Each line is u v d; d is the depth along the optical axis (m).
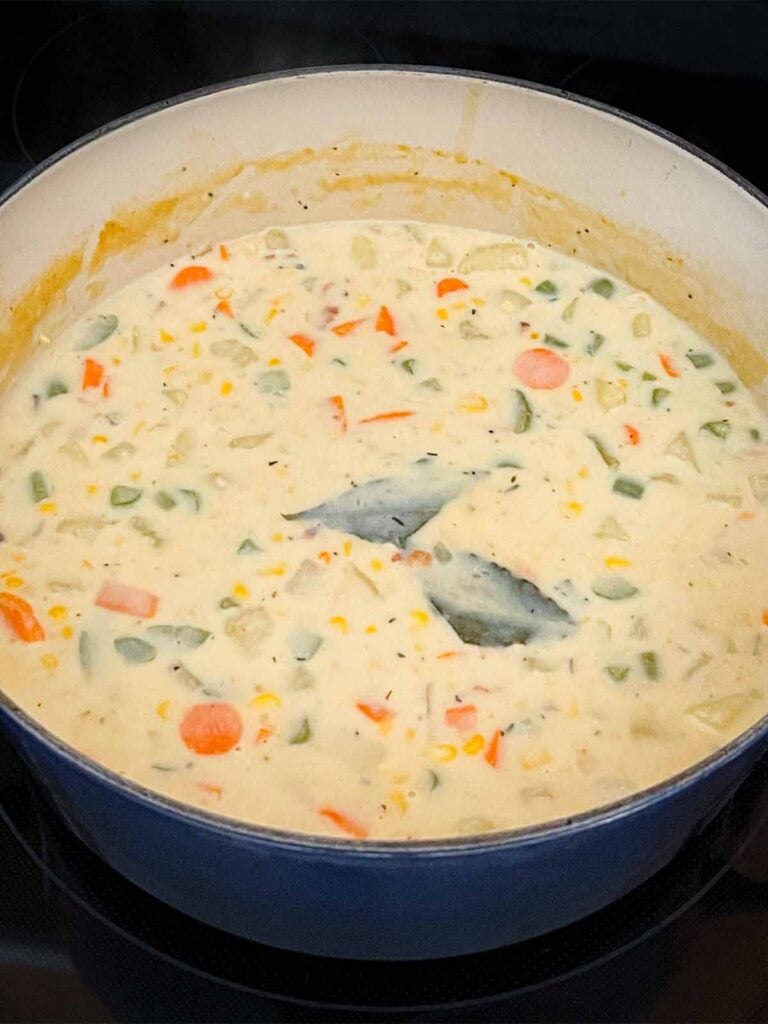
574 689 0.42
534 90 0.51
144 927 0.39
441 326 0.53
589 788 0.40
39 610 0.44
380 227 0.57
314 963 0.39
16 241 0.48
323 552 0.45
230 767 0.40
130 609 0.44
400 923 0.35
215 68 0.59
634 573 0.45
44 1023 0.37
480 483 0.48
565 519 0.47
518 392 0.51
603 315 0.54
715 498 0.48
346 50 0.60
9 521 0.46
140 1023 0.37
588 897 0.37
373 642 0.43
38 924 0.39
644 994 0.38
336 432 0.49
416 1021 0.38
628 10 0.61
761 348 0.51
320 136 0.53
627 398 0.51
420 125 0.53
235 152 0.53
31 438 0.49
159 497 0.47
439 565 0.45
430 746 0.41
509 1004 0.38
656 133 0.49
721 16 0.61
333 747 0.41
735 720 0.42
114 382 0.51
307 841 0.31
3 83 0.58
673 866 0.41
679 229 0.51
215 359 0.52
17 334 0.50
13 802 0.42
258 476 0.48
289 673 0.42
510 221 0.56
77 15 0.60
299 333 0.53
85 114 0.57
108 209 0.51
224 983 0.38
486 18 0.61
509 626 0.44
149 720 0.41
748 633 0.44
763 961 0.39
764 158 0.57
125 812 0.33
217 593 0.44
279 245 0.56
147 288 0.55
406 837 0.39
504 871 0.33
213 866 0.34
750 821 0.42
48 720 0.41
